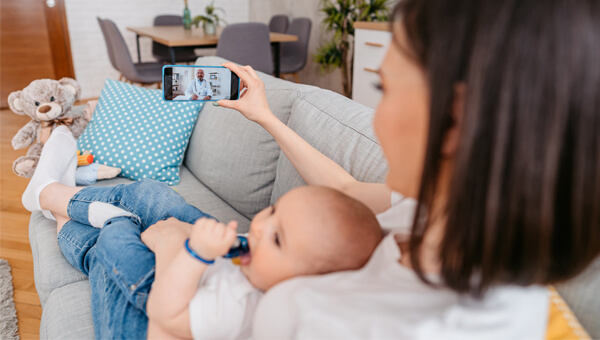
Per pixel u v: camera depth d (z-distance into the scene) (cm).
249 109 100
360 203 69
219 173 162
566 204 40
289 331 55
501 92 37
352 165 110
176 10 580
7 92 489
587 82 36
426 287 51
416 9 44
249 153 151
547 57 36
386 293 51
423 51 43
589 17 36
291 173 130
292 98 145
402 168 52
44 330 108
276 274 65
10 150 351
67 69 521
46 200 130
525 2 37
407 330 46
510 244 41
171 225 102
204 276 76
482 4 38
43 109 183
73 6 511
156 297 70
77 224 125
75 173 162
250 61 392
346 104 130
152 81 418
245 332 72
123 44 393
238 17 641
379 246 61
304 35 477
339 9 489
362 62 384
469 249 42
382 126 51
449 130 43
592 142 37
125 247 93
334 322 50
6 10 470
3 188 283
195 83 112
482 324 46
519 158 38
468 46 39
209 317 68
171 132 176
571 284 71
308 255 62
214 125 170
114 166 174
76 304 109
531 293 49
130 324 84
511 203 39
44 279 120
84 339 99
